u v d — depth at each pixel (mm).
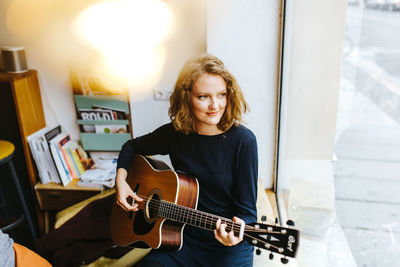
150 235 1695
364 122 1447
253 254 1826
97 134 2805
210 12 2346
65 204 2707
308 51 2135
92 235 2158
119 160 1921
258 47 2406
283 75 2422
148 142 1850
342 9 1840
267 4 2311
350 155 1636
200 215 1523
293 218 2395
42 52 2703
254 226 1411
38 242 2236
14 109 2625
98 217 2273
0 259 1466
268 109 2551
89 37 2619
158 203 1672
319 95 2082
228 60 2443
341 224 1749
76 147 2809
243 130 1573
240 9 2330
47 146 2639
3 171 2838
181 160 1678
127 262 2051
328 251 1937
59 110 2840
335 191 1859
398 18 1135
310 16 2074
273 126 2592
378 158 1320
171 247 1651
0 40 2711
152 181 1748
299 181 2338
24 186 2865
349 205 1636
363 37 1472
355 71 1595
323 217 2004
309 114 2141
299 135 2307
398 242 1259
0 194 2777
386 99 1230
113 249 2166
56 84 2775
